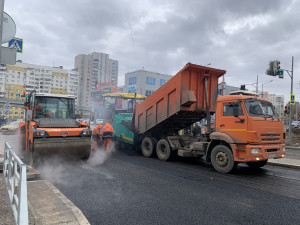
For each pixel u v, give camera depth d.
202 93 9.57
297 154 13.70
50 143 7.80
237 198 5.29
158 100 10.29
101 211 4.33
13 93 99.38
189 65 8.84
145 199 5.03
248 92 8.53
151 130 11.15
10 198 3.62
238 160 7.44
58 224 3.54
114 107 14.20
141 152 12.19
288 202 5.10
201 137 9.47
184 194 5.45
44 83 106.00
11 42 6.42
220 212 4.46
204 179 6.94
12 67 99.31
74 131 8.20
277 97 118.06
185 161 10.15
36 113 9.03
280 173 8.09
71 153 8.28
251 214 4.41
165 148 10.09
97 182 6.19
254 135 7.16
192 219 4.11
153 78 83.69
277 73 16.84
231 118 7.78
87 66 129.00
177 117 10.04
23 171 2.82
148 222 3.94
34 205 4.19
